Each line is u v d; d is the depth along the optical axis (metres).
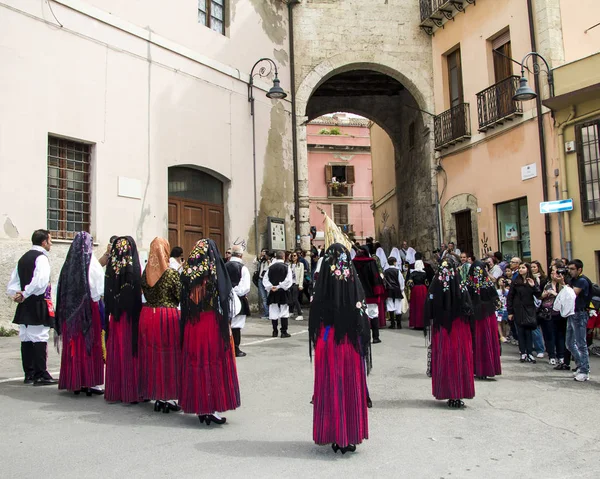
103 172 11.99
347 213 38.38
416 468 4.34
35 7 10.85
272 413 5.91
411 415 5.93
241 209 15.84
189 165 14.30
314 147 38.12
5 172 10.19
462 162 17.72
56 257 10.95
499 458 4.61
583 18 14.26
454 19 18.06
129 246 6.14
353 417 4.55
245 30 16.48
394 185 25.08
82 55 11.70
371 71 21.11
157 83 13.43
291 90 18.33
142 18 13.14
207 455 4.56
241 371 8.14
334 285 4.63
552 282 9.45
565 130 13.41
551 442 5.07
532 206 14.52
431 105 19.33
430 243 19.22
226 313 5.36
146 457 4.49
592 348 10.33
